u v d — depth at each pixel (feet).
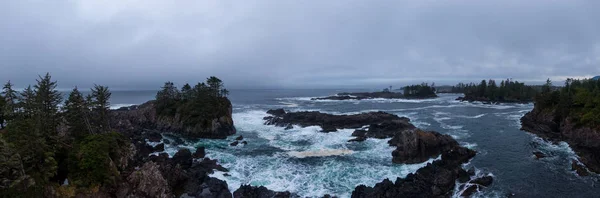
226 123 264.52
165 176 139.64
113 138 145.48
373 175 154.30
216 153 197.77
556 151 191.83
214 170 160.15
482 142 215.92
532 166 162.81
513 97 631.15
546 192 131.75
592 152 186.50
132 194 126.93
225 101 307.17
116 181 129.59
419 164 167.73
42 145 117.29
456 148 178.40
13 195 98.27
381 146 207.92
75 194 116.47
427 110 451.53
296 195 132.26
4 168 98.53
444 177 136.98
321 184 144.56
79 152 126.21
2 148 98.12
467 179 142.82
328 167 166.50
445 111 434.30
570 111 249.14
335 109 486.79
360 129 268.00
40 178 110.01
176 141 237.66
